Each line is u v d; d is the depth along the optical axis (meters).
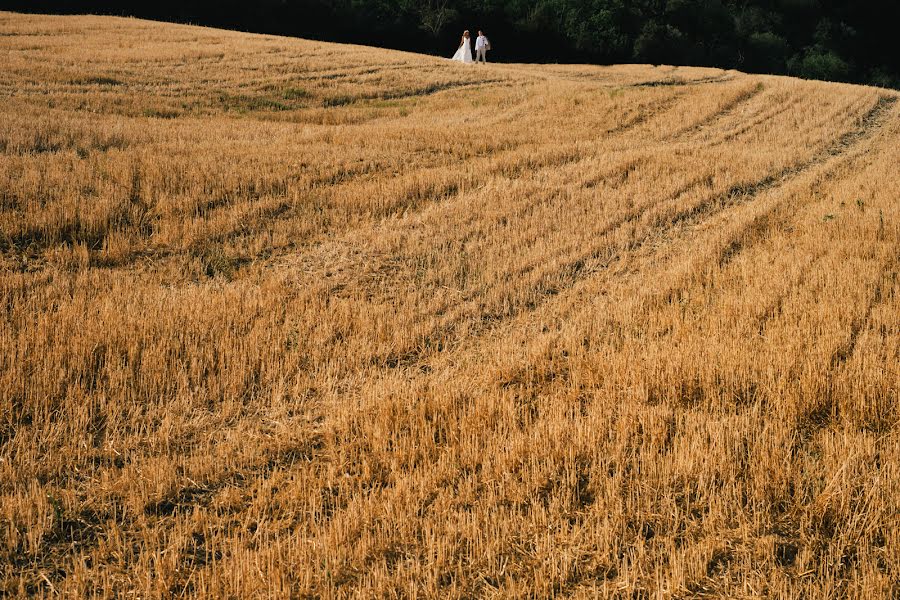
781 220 12.86
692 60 74.06
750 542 4.72
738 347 7.40
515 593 4.31
